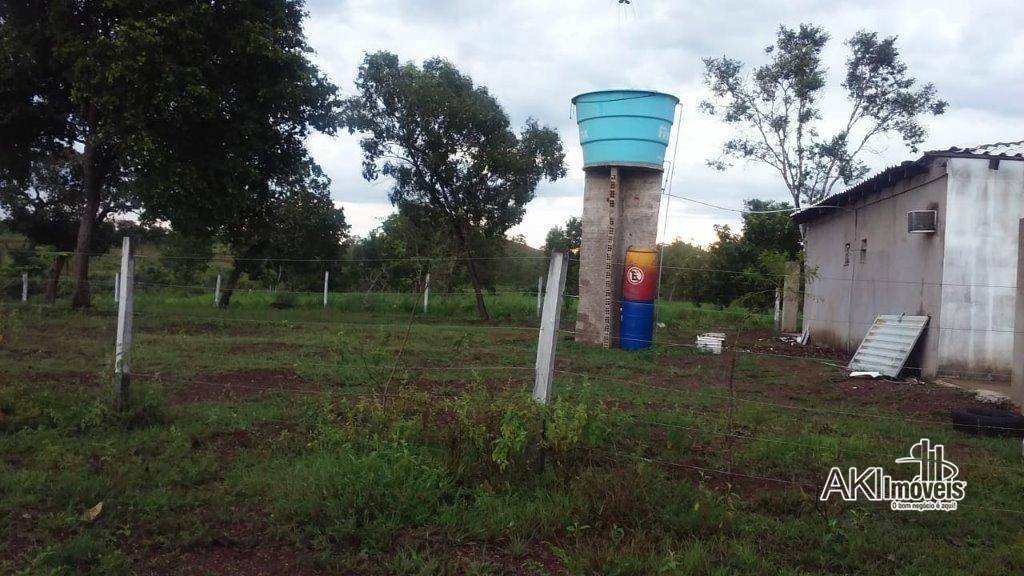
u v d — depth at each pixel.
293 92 17.81
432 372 9.55
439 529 4.38
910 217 11.78
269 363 9.93
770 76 27.14
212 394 7.81
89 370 8.60
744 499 5.09
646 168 13.98
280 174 20.14
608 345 13.88
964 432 7.46
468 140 20.78
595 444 5.16
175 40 15.85
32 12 16.44
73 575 3.74
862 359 12.43
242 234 21.12
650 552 4.13
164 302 19.83
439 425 5.68
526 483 4.91
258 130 17.83
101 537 4.13
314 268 25.95
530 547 4.26
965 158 11.20
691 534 4.43
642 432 6.35
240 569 3.92
